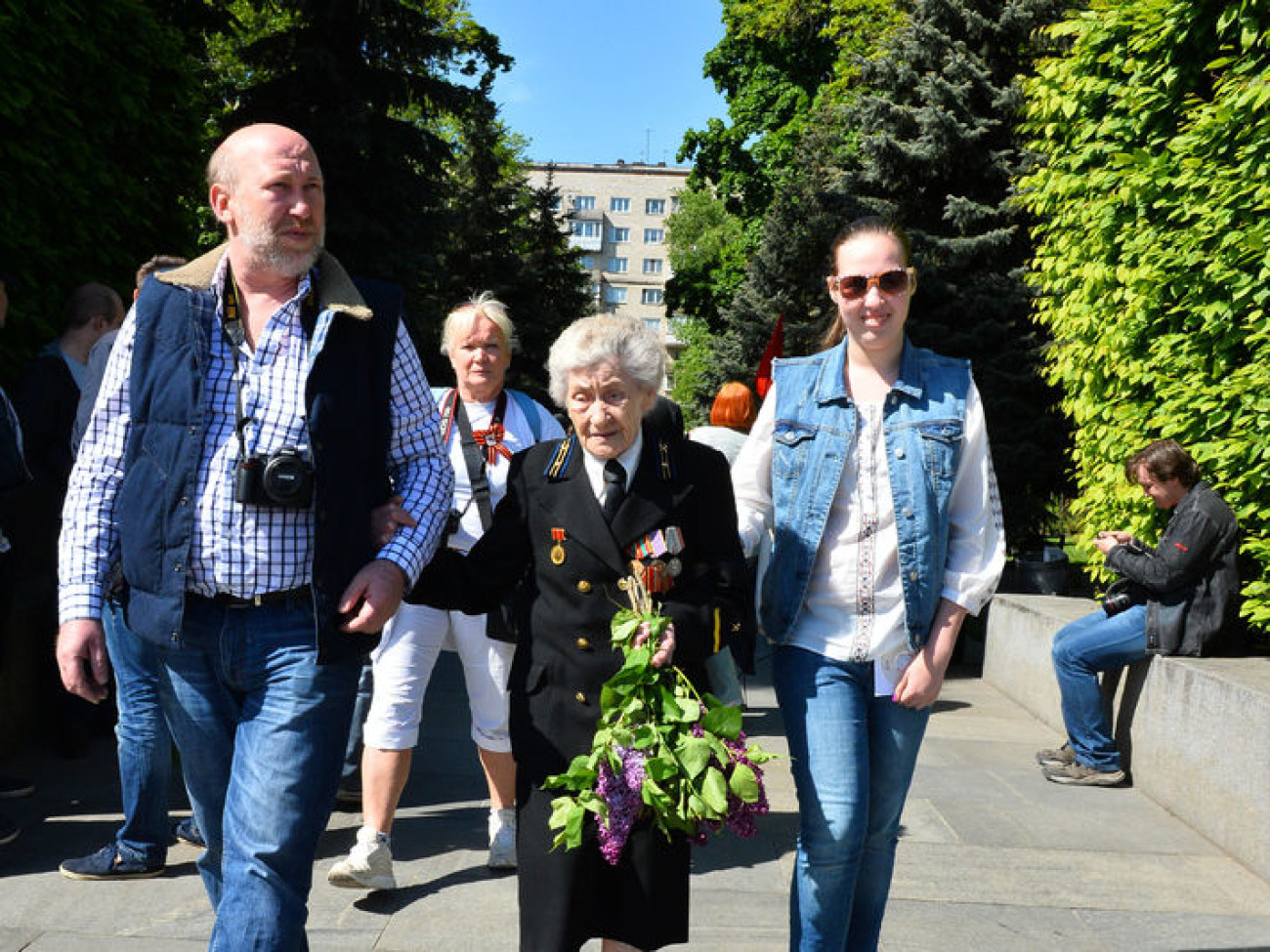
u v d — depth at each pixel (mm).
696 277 33531
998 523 2932
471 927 3652
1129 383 6664
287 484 2379
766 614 2941
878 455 2881
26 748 5645
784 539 2916
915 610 2805
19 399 5250
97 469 2508
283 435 2436
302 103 16500
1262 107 5359
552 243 28672
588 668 2604
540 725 2617
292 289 2525
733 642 2668
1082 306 7039
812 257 21938
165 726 3986
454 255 26625
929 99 16172
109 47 6727
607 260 115188
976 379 14953
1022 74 16359
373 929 3625
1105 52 6922
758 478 3096
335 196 16641
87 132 6566
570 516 2652
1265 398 5227
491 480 4219
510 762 4156
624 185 115438
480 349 4219
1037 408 15133
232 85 16797
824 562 2885
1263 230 5234
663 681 2545
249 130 2490
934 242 15516
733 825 2512
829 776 2770
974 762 6168
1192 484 5598
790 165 25062
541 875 2568
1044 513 15164
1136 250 6273
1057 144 7625
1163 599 5512
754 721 7070
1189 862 4590
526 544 2768
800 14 26281
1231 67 5996
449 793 5215
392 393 2619
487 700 4121
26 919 3619
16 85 5684
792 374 3062
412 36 17094
